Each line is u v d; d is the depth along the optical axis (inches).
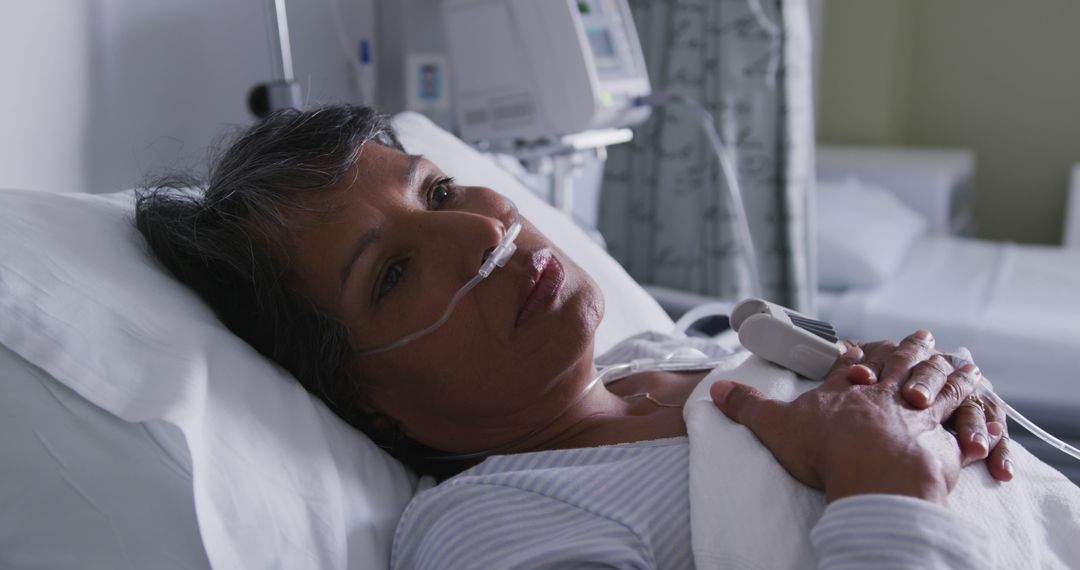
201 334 37.8
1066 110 172.1
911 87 182.7
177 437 34.6
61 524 34.4
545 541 35.4
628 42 76.7
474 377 40.1
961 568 29.8
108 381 34.4
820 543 31.1
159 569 34.1
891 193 151.0
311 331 40.5
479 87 74.0
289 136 41.9
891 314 108.1
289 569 34.1
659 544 34.9
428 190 42.7
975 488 35.8
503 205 42.5
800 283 97.9
